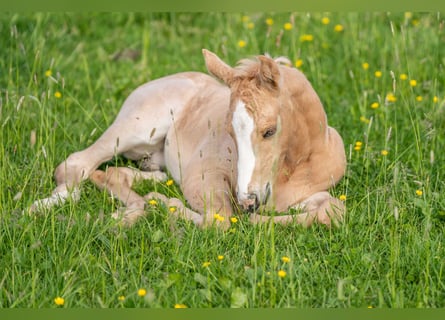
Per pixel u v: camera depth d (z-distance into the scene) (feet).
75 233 31.17
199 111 37.58
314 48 51.06
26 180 33.86
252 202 29.68
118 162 39.70
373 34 50.88
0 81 46.24
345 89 46.55
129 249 30.58
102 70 48.47
